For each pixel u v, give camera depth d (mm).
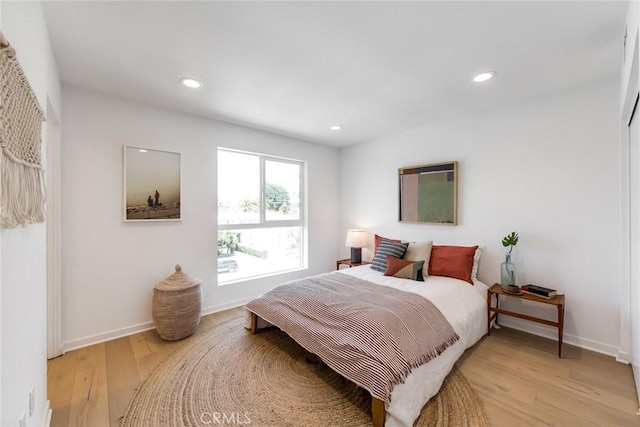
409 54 1926
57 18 1554
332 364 1815
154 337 2689
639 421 1619
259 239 3895
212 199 3291
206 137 3225
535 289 2520
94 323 2553
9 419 961
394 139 3883
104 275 2600
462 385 1967
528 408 1735
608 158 2326
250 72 2178
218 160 3463
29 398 1222
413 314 2031
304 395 1879
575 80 2316
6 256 939
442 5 1464
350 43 1803
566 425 1598
